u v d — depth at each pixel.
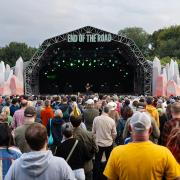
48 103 16.39
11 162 6.68
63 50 55.69
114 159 5.82
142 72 53.31
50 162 5.22
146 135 5.78
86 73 62.75
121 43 51.75
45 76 61.31
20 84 51.22
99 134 12.85
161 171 5.68
